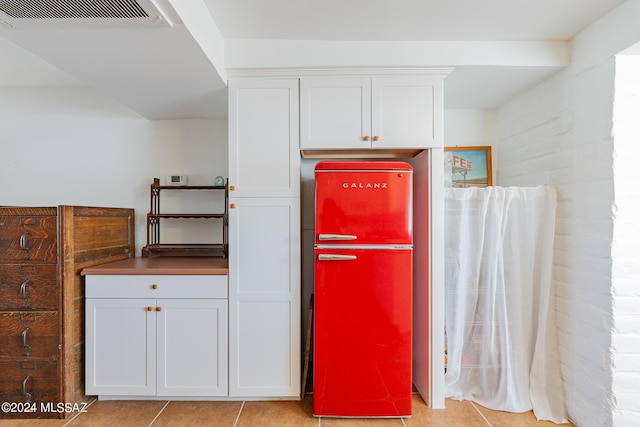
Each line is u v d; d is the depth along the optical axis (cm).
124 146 263
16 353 187
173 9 129
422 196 211
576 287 189
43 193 261
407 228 191
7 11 128
